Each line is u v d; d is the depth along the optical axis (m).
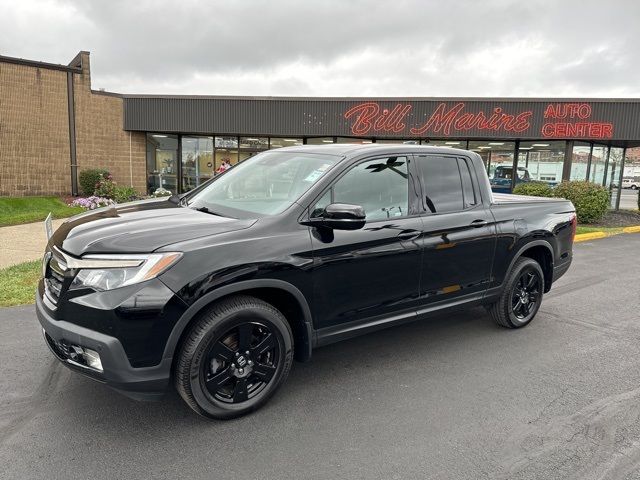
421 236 4.04
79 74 17.81
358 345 4.70
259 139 20.33
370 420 3.34
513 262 4.90
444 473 2.78
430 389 3.81
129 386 2.85
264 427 3.21
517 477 2.76
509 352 4.59
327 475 2.74
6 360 4.06
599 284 7.39
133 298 2.79
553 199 5.59
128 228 3.17
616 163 21.34
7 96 16.33
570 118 17.72
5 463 2.76
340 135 19.11
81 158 18.17
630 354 4.59
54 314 3.00
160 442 3.01
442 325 5.32
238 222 3.34
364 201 3.79
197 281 2.93
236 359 3.20
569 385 3.92
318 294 3.49
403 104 18.64
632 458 2.96
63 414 3.29
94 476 2.68
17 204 15.23
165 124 19.02
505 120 18.20
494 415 3.44
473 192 4.63
